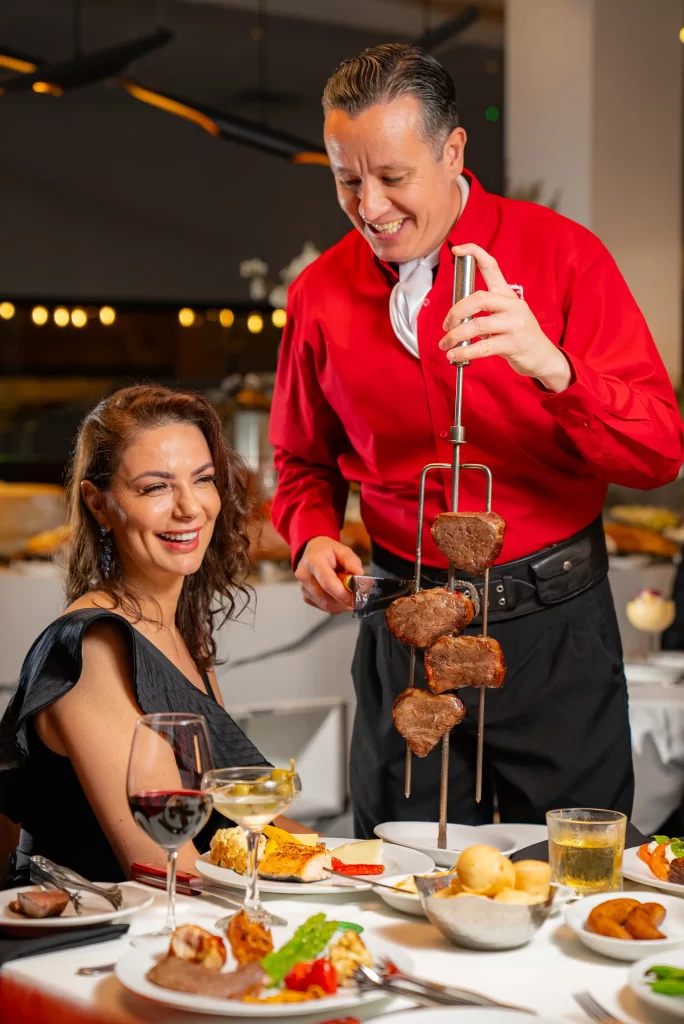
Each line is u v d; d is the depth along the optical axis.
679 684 2.95
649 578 4.46
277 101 6.84
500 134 7.22
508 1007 0.98
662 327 6.45
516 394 1.81
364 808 1.98
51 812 1.57
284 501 2.14
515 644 1.84
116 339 6.77
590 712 1.85
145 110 6.58
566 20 6.26
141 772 1.17
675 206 6.42
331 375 1.97
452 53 7.08
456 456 1.39
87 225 6.55
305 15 6.82
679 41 6.35
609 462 1.68
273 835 1.43
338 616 3.87
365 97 1.63
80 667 1.53
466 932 1.13
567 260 1.83
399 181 1.66
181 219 6.70
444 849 1.45
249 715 3.73
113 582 1.73
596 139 6.19
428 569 1.91
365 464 2.01
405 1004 1.01
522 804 1.87
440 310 1.84
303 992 0.99
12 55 5.36
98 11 6.47
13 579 3.60
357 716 2.00
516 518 1.85
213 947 1.03
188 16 6.61
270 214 6.84
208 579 1.88
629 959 1.10
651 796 2.84
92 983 1.05
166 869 1.38
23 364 6.62
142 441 1.69
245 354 6.99
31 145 6.43
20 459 6.56
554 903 1.19
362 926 1.21
